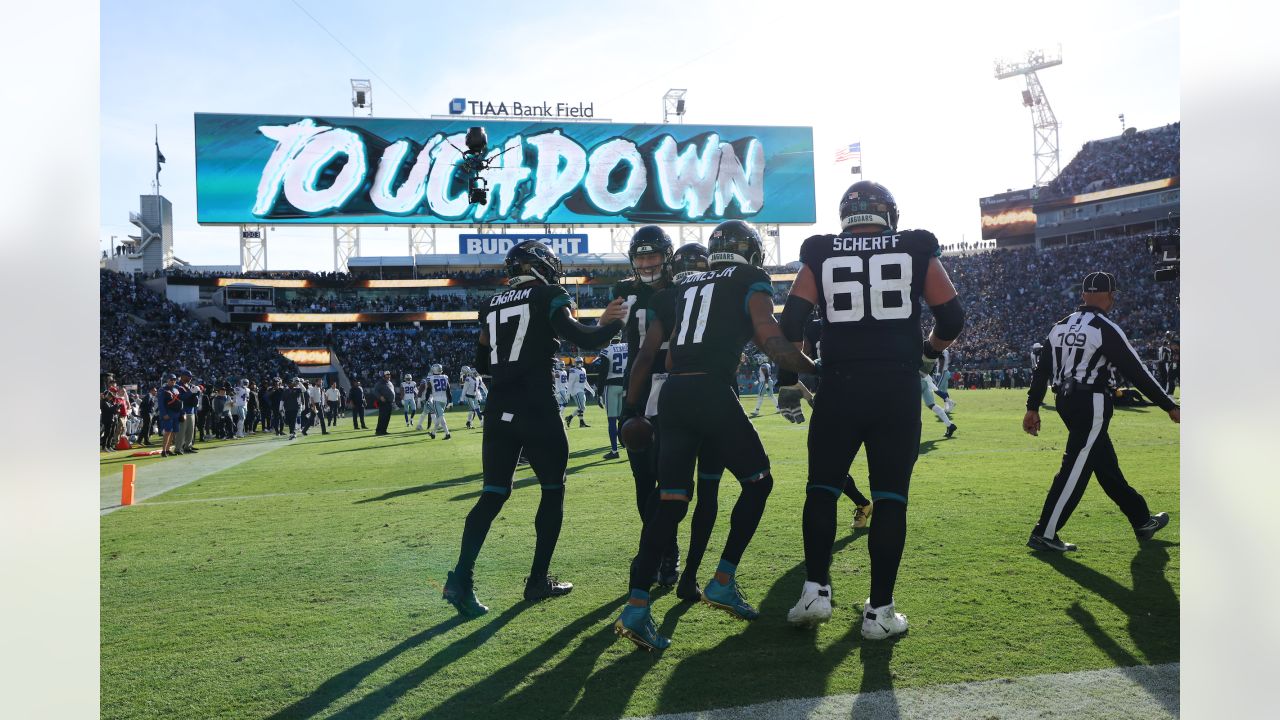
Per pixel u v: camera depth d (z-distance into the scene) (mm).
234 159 38500
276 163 38938
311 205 39312
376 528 6105
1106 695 2695
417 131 40562
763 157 43531
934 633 3340
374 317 46656
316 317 45781
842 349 3426
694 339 3576
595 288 49531
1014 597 3797
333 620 3762
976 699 2688
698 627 3537
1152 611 3555
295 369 39812
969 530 5277
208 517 6922
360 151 39938
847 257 3471
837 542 5125
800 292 3537
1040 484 7191
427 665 3146
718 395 3510
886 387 3336
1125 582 4016
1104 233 55219
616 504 6809
